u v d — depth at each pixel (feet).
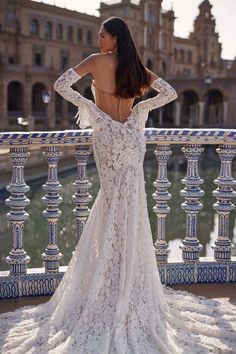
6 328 12.44
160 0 300.40
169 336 11.89
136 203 11.89
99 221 12.07
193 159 15.75
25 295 15.08
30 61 254.88
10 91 238.68
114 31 11.46
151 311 11.94
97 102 12.13
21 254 15.01
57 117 236.02
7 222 55.98
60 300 12.63
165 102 11.93
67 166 104.99
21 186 14.43
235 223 53.21
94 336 11.34
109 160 11.69
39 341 11.57
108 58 11.51
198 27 357.61
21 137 13.87
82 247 12.29
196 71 358.02
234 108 247.50
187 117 296.92
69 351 10.98
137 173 11.98
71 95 11.51
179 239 45.80
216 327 12.69
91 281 11.87
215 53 367.66
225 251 16.33
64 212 57.16
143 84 11.76
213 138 15.31
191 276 16.24
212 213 60.90
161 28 306.76
